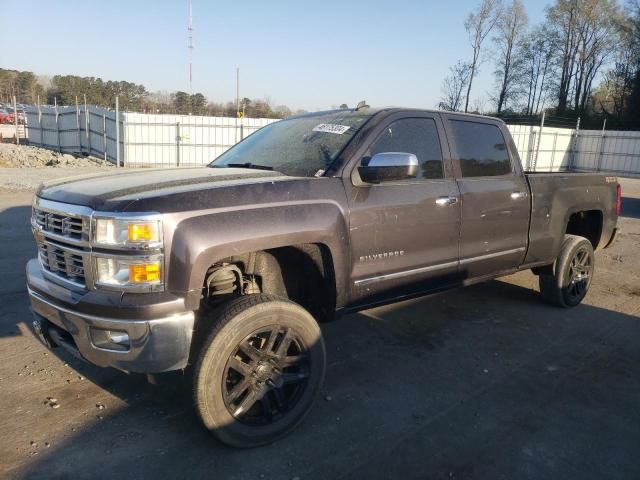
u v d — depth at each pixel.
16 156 23.00
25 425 3.14
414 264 3.85
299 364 3.13
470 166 4.31
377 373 3.94
